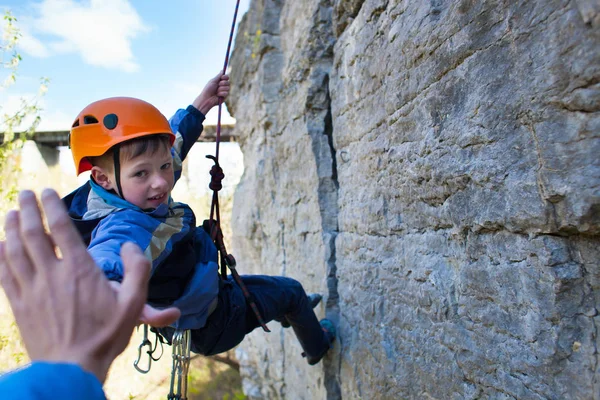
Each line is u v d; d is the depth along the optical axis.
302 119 3.52
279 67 4.55
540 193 1.35
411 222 2.16
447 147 1.80
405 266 2.23
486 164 1.58
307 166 3.48
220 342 2.30
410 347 2.20
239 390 6.94
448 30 1.74
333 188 3.33
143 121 1.61
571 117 1.24
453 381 1.87
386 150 2.35
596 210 1.20
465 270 1.77
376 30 2.41
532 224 1.40
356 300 2.84
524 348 1.48
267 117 4.48
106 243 1.32
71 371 0.50
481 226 1.64
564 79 1.24
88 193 1.80
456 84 1.72
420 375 2.11
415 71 2.01
